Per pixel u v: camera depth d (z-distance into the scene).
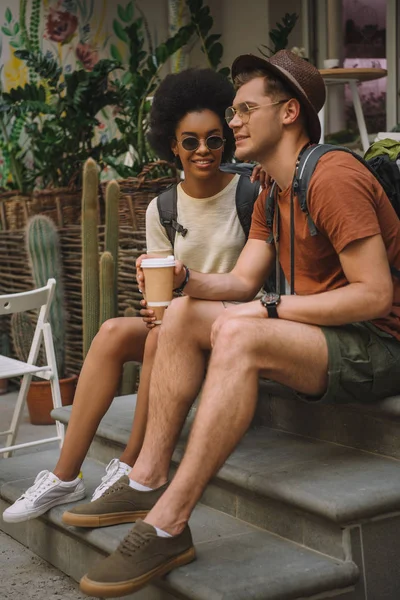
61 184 6.08
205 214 3.37
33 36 7.15
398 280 2.77
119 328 3.26
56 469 3.35
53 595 3.17
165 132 3.41
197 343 2.86
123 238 5.36
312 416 3.22
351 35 6.85
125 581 2.51
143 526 2.56
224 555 2.71
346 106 6.86
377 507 2.57
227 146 3.44
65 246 5.75
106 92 6.01
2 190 6.55
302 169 2.70
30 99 6.13
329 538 2.64
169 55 5.78
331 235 2.64
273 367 2.60
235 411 2.54
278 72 2.75
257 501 2.95
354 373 2.68
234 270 3.12
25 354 5.59
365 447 3.02
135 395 4.25
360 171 2.65
